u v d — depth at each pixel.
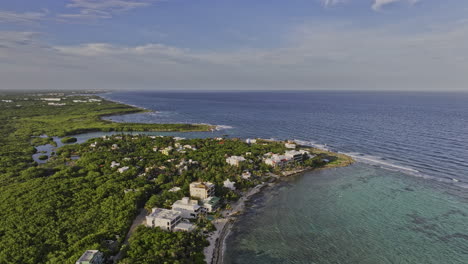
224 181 141.00
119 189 126.19
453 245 94.12
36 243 84.75
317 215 115.31
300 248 93.50
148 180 143.00
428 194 132.12
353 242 96.62
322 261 87.06
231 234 101.38
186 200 113.44
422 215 113.69
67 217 101.25
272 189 142.12
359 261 87.06
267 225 107.69
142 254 80.81
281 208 121.56
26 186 127.25
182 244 87.12
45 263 76.62
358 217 113.25
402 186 142.12
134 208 109.12
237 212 117.44
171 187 133.25
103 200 115.81
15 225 94.12
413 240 97.12
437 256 88.94
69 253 79.56
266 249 92.81
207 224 103.62
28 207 106.62
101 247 82.19
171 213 102.81
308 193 136.88
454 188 138.00
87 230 93.44
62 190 122.62
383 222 109.12
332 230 104.19
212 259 85.62
